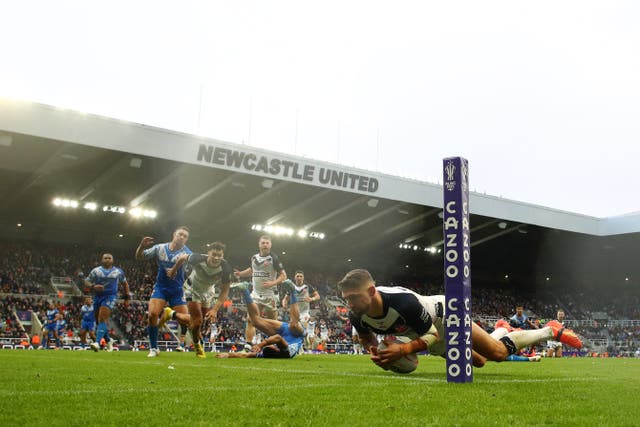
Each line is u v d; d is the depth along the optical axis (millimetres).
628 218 51406
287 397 4320
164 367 8008
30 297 41312
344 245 56281
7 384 5098
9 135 29906
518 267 66688
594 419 3518
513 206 47281
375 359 6082
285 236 53125
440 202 43438
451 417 3486
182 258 12180
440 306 6555
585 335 58594
